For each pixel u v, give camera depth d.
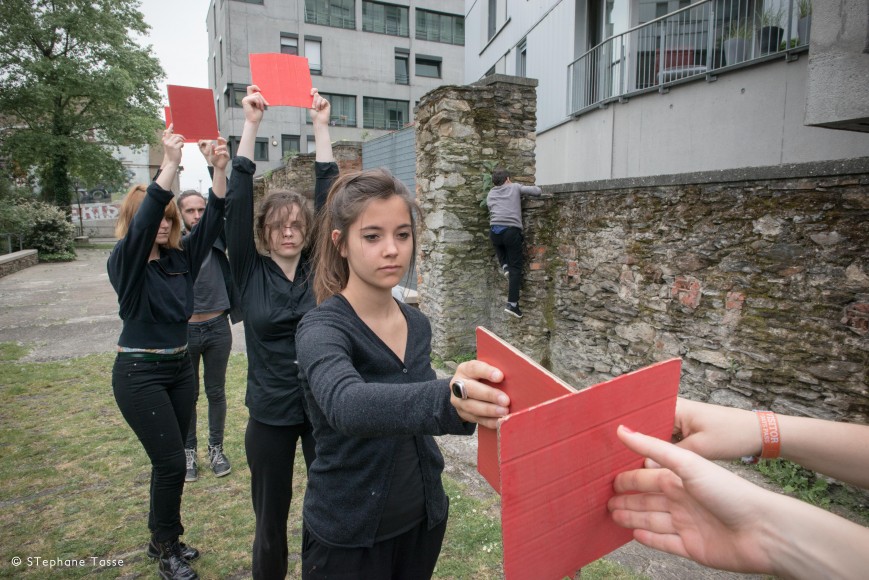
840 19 2.71
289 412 2.07
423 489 1.41
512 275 5.33
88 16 21.44
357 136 34.97
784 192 3.05
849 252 2.77
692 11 6.47
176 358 2.46
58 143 21.44
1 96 20.16
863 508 2.76
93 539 2.79
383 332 1.35
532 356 5.32
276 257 2.30
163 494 2.42
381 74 35.41
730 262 3.36
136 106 24.08
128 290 2.29
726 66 5.73
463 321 6.07
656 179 3.82
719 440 1.03
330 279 1.44
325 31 33.53
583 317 4.73
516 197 5.28
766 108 5.32
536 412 0.72
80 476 3.46
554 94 9.94
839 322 2.84
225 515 3.02
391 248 1.23
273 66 2.47
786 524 0.68
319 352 1.15
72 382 5.39
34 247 18.19
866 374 2.74
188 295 2.53
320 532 1.34
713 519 0.76
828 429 0.99
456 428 0.91
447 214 5.91
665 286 3.84
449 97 5.78
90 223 32.94
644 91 7.00
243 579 2.49
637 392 0.84
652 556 2.55
